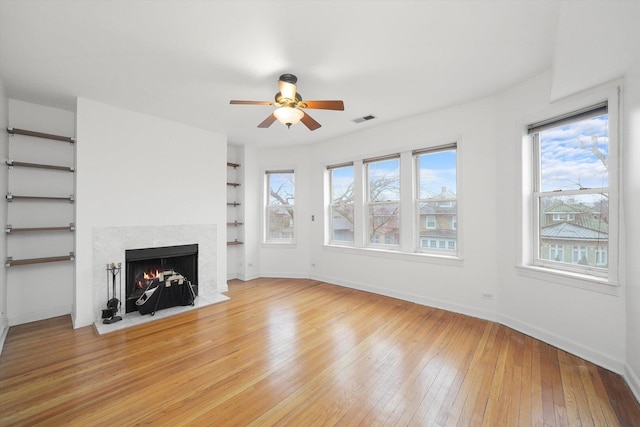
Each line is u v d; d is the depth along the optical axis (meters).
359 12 1.76
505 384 1.96
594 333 2.22
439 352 2.42
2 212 2.67
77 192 2.97
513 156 2.84
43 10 1.71
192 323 3.09
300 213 5.19
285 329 2.92
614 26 1.55
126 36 1.99
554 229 2.61
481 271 3.17
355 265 4.49
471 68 2.47
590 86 2.20
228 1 1.67
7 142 2.88
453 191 3.50
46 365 2.23
